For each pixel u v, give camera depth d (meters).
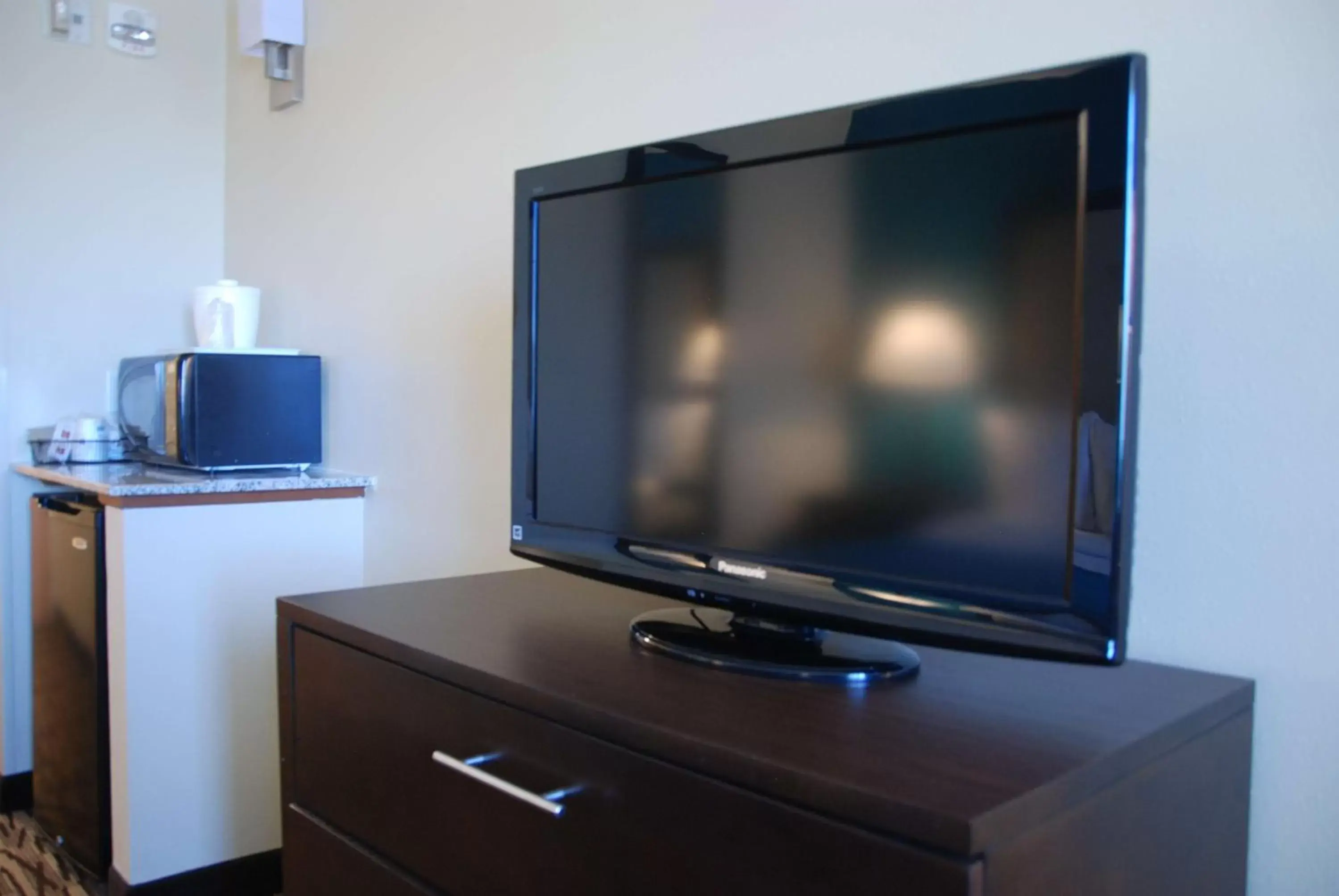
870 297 1.06
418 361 2.29
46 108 2.82
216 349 2.50
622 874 0.93
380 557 2.42
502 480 2.06
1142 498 1.17
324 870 1.33
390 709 1.22
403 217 2.33
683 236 1.24
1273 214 1.06
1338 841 1.03
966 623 0.98
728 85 1.62
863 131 1.05
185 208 3.06
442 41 2.21
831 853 0.76
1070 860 0.79
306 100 2.69
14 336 2.78
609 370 1.34
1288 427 1.06
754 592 1.16
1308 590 1.05
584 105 1.87
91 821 2.30
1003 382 0.96
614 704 0.96
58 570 2.41
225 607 2.26
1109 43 1.18
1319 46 1.03
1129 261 0.87
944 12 1.33
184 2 3.04
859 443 1.07
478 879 1.09
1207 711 0.98
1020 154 0.95
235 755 2.28
